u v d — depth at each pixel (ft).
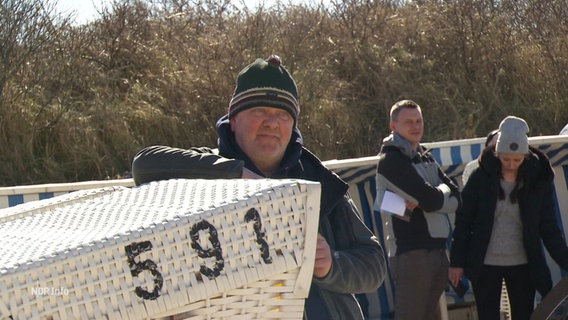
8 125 35.81
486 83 43.98
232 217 7.88
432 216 21.39
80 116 36.88
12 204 21.11
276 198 8.06
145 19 43.93
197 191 8.54
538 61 44.55
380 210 21.38
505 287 24.11
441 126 41.63
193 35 44.27
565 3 46.55
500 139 21.90
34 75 37.96
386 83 42.80
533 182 22.11
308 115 39.88
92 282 7.32
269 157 10.78
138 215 8.02
